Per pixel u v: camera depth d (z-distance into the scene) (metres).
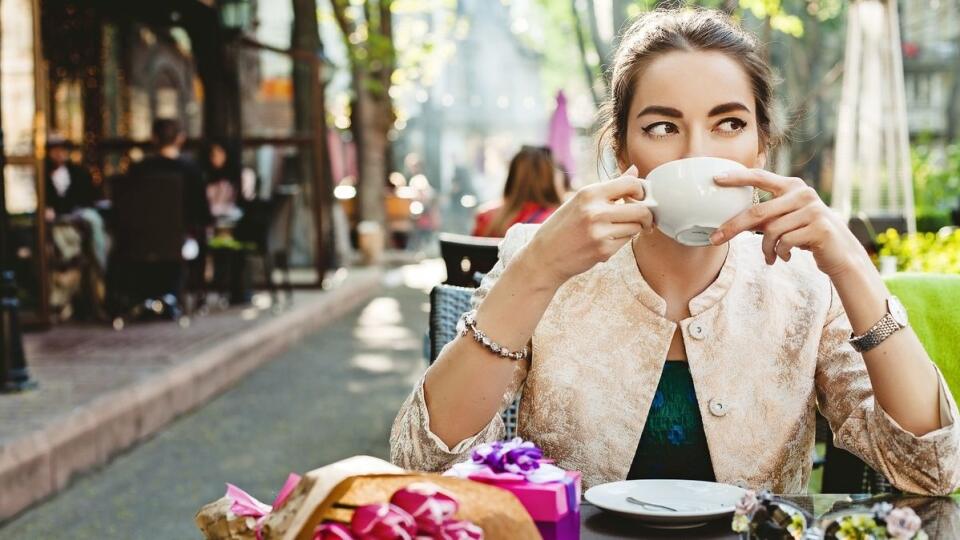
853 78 7.45
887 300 1.57
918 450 1.58
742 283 1.81
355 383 7.92
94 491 5.02
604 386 1.80
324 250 13.58
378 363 8.86
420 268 20.39
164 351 7.80
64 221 9.95
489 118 51.69
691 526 1.47
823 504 1.56
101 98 12.76
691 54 1.69
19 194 9.29
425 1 23.55
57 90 12.34
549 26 43.41
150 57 15.27
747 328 1.79
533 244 1.48
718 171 1.46
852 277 1.54
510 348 1.51
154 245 9.63
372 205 21.56
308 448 5.86
